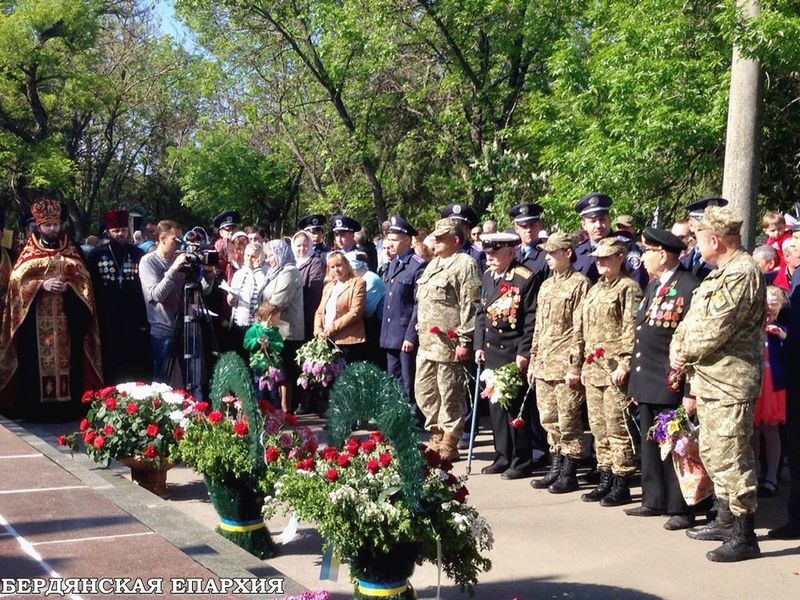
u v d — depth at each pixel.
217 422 5.55
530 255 8.47
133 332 9.91
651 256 6.37
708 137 13.49
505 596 5.04
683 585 5.15
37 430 9.16
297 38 25.64
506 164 18.06
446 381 7.93
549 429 7.33
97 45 33.72
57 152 29.52
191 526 5.01
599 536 6.08
